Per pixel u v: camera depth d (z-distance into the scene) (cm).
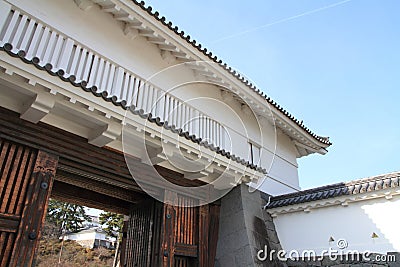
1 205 327
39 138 374
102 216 1862
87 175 451
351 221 555
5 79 304
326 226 583
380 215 526
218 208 612
